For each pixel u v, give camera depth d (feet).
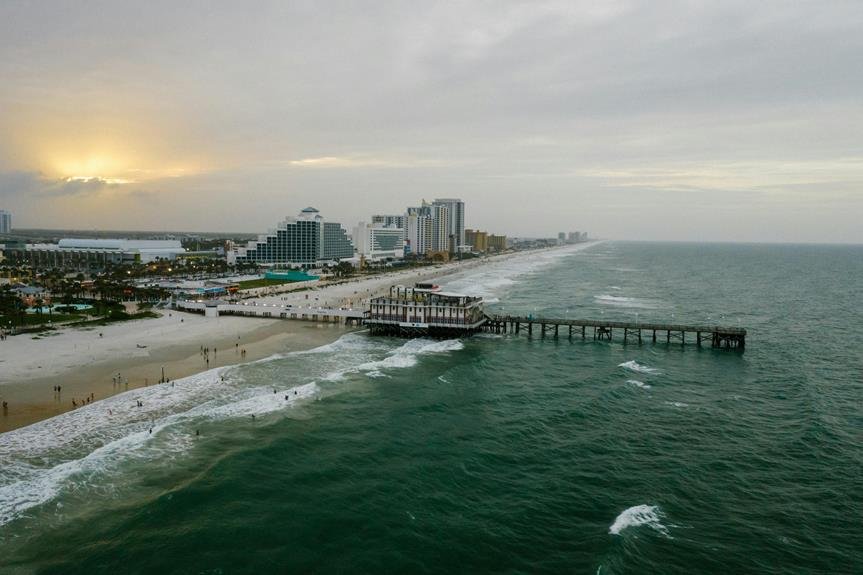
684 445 214.90
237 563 138.51
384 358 342.23
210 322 446.19
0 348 328.08
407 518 160.76
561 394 277.03
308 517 159.74
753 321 513.86
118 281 632.38
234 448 200.75
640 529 156.04
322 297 604.49
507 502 170.60
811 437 222.07
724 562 141.90
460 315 404.36
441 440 215.92
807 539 152.56
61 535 146.72
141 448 196.75
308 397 258.78
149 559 138.72
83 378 272.92
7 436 202.49
